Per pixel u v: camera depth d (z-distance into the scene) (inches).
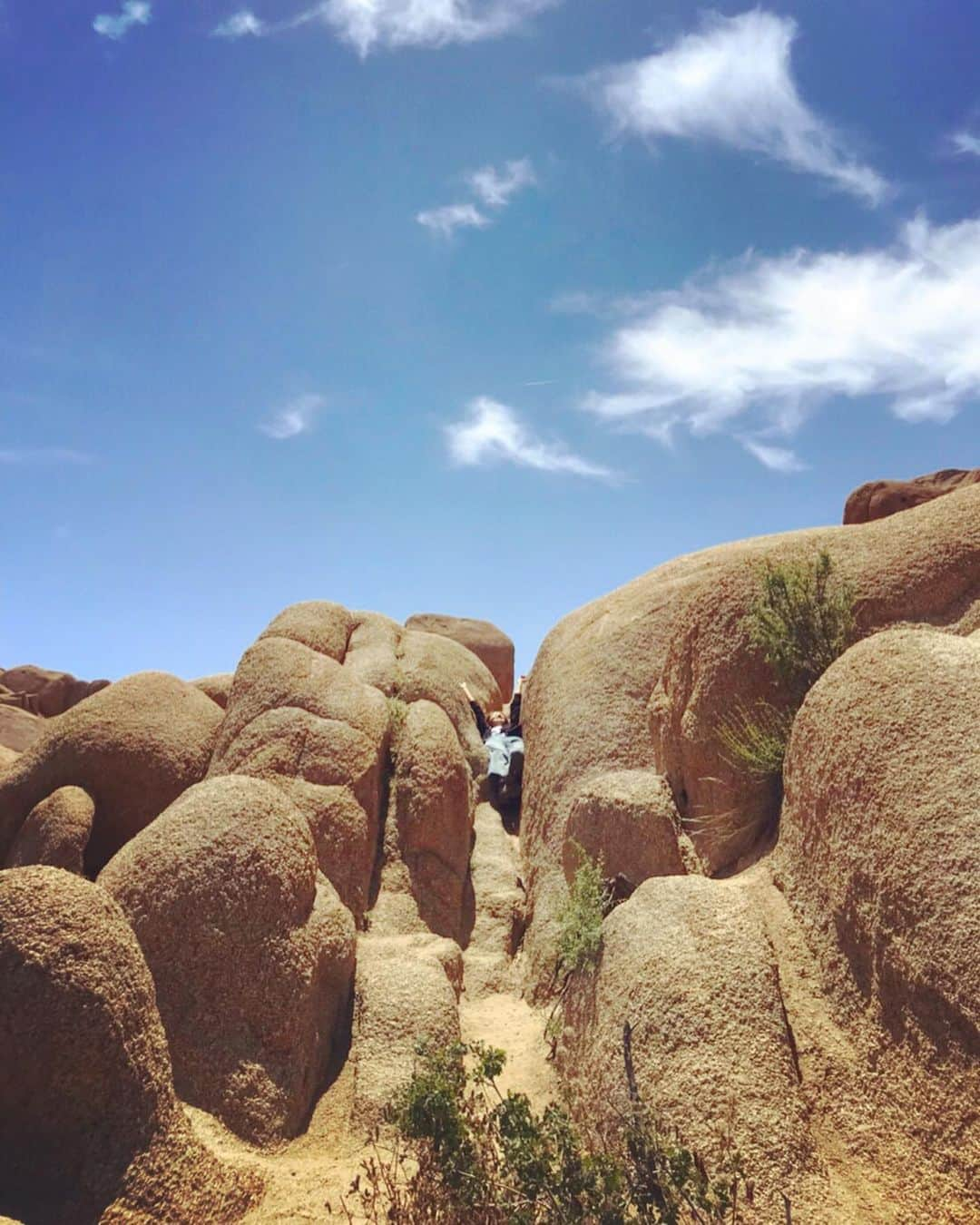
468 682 478.9
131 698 404.8
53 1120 177.5
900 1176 176.2
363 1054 242.2
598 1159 172.1
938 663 214.5
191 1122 202.4
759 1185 176.2
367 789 353.1
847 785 213.0
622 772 294.2
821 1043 197.3
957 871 184.4
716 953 208.4
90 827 366.3
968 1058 174.9
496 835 406.6
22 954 176.7
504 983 330.6
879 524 306.0
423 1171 190.4
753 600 290.0
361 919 330.0
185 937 229.5
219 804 249.3
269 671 387.2
